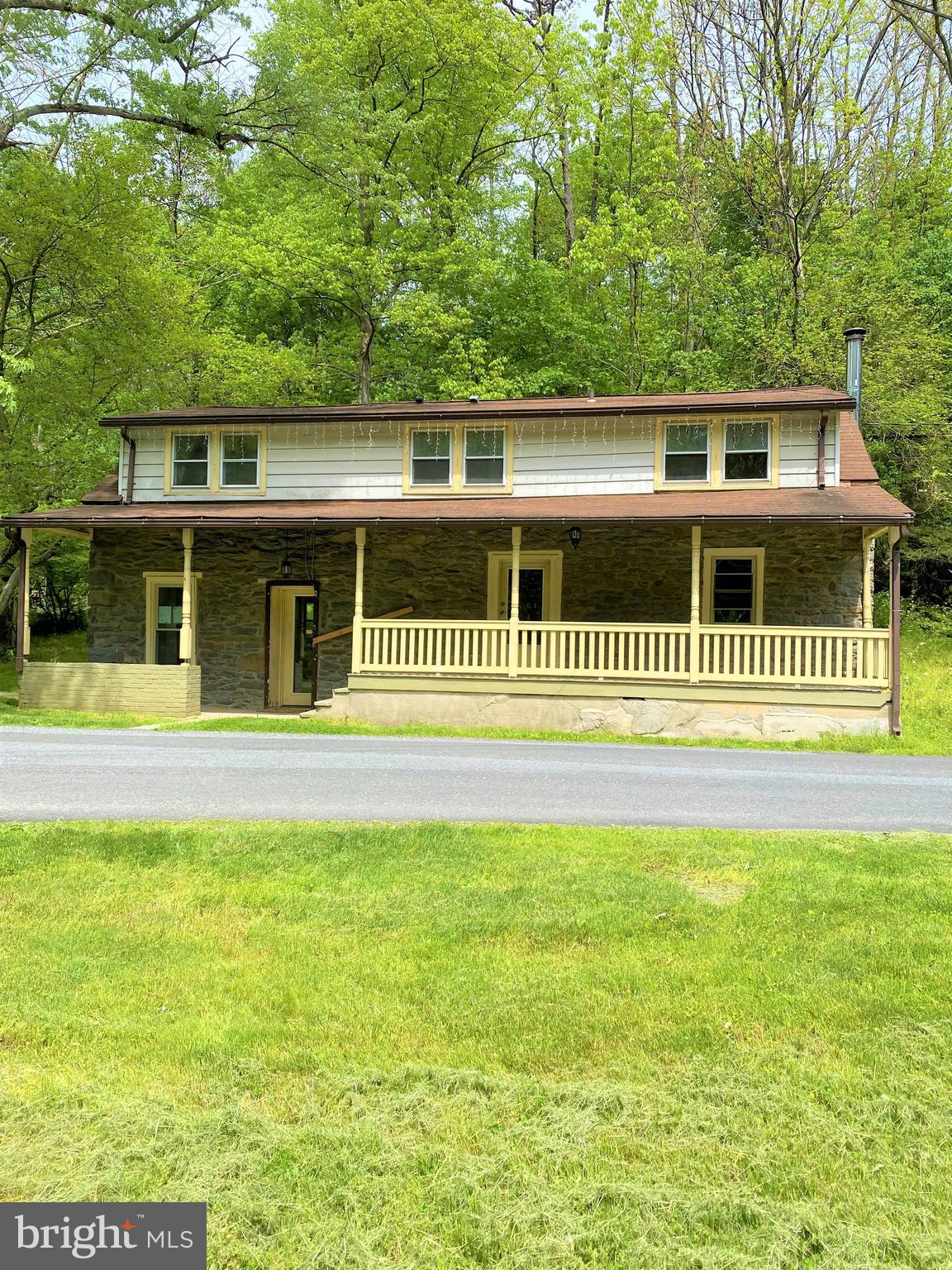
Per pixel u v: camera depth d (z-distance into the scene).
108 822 6.95
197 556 17.55
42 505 21.66
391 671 14.91
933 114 30.39
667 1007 4.14
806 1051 3.80
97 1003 4.18
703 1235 2.75
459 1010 4.12
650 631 14.05
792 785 8.94
